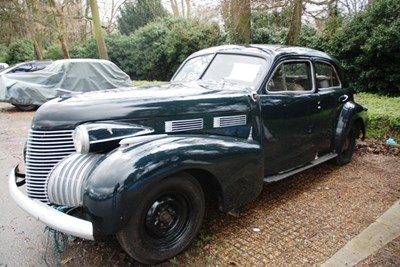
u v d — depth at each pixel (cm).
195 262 275
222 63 408
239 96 341
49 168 276
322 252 288
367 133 656
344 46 1031
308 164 446
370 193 411
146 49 1967
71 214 266
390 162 530
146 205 252
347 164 521
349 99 510
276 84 379
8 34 2606
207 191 318
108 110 281
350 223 337
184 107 306
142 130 286
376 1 999
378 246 295
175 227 277
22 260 285
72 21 2228
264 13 1322
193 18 1827
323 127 451
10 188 285
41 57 2070
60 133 274
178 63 1820
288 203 383
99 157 264
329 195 405
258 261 275
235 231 321
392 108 727
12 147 648
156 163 247
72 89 1052
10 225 345
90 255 289
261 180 332
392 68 953
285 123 384
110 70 1110
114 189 232
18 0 2070
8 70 1338
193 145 275
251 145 322
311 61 429
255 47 409
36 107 1084
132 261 278
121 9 2633
